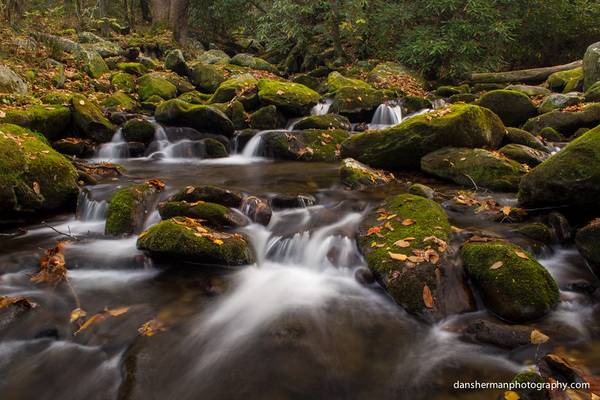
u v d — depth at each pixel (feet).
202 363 9.21
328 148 25.72
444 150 20.83
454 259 11.55
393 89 38.04
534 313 9.96
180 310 11.17
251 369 9.04
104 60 41.88
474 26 41.09
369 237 13.12
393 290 10.85
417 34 43.62
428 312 10.27
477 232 13.53
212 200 16.42
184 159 27.12
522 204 14.96
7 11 39.14
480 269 10.98
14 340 9.92
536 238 13.35
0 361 9.32
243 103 32.40
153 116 31.73
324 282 12.60
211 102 34.06
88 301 11.53
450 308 10.44
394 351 9.51
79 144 25.57
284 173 22.63
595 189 12.69
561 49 52.65
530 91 35.78
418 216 13.30
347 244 13.64
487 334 9.43
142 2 72.84
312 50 52.16
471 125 21.04
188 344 9.82
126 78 37.55
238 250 13.14
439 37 42.80
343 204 17.07
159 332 10.22
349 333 10.16
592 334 9.61
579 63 41.73
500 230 14.10
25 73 30.76
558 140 24.72
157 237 13.05
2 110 23.07
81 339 10.02
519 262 10.72
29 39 36.50
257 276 12.97
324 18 49.21
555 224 13.66
